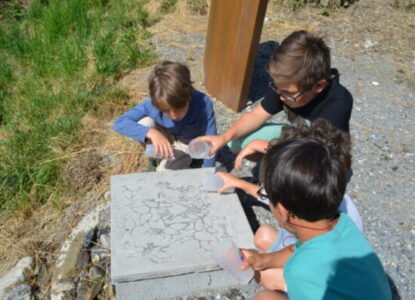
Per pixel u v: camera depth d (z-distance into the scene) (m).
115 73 3.97
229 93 3.41
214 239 1.97
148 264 1.83
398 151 3.08
